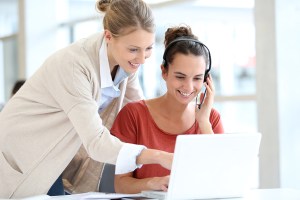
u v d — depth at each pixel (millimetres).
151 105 2607
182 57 2416
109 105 2725
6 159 2393
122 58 2232
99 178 2795
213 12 5039
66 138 2314
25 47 6770
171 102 2547
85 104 2184
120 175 2529
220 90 5133
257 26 4039
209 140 2031
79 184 2834
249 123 4594
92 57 2322
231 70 5094
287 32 3928
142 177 2543
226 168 2129
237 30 4984
